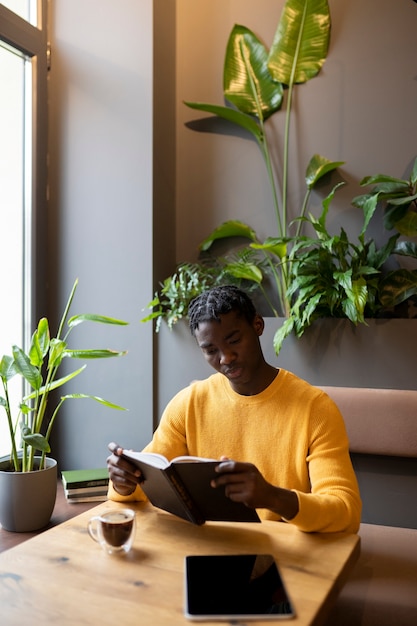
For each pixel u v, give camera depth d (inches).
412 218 82.3
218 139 99.3
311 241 80.2
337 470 48.0
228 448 54.1
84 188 93.6
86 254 93.3
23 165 92.2
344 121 92.3
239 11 98.8
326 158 93.0
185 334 86.5
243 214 97.9
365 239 90.7
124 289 90.9
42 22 93.7
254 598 33.4
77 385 93.0
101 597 34.0
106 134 92.4
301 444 50.9
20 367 67.0
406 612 48.1
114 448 49.3
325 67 93.2
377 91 90.5
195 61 100.9
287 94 95.6
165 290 86.7
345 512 44.3
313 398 51.9
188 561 38.4
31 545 41.8
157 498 46.8
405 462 76.1
